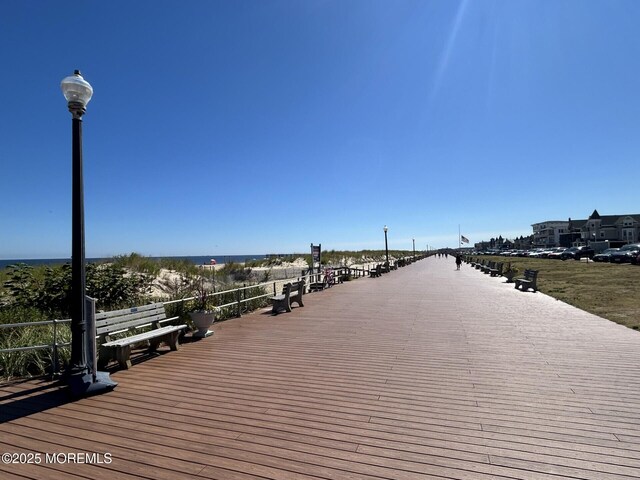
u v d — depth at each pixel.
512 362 6.02
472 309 11.60
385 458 3.24
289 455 3.29
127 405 4.41
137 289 11.83
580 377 5.25
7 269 11.70
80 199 4.83
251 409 4.28
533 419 3.96
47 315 8.53
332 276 20.95
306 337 8.01
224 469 3.09
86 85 4.83
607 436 3.59
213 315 8.19
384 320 9.95
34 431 3.77
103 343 5.96
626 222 89.19
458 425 3.84
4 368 5.47
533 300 13.60
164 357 6.49
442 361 6.13
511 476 2.97
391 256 71.50
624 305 12.14
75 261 4.80
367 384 5.09
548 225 117.69
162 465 3.15
